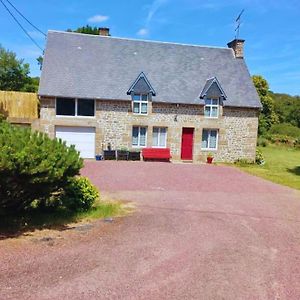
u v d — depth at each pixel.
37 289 5.47
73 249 7.25
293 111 64.81
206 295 5.59
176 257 7.12
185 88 26.14
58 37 26.55
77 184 10.30
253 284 6.09
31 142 8.22
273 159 31.80
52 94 22.97
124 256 7.02
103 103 24.11
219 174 20.12
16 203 8.79
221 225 9.73
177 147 25.62
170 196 13.41
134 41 28.17
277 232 9.38
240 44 29.47
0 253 6.80
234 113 26.45
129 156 24.42
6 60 41.69
